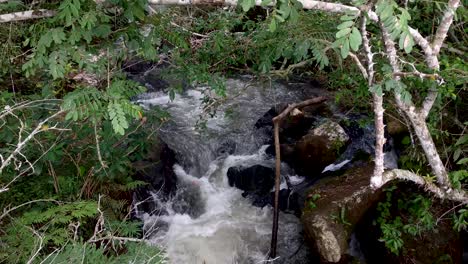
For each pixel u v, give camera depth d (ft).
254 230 16.15
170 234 15.93
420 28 13.61
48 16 8.98
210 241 15.72
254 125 20.02
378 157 10.34
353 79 13.65
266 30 13.56
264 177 17.78
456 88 13.29
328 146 16.57
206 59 15.12
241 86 22.34
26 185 12.56
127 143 13.69
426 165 13.87
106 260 10.03
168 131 19.85
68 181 12.60
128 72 22.49
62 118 12.36
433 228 12.53
